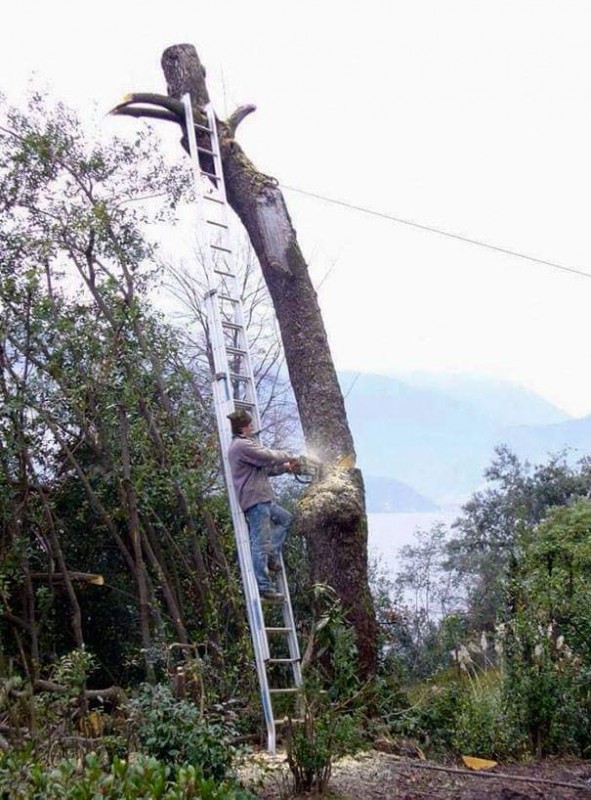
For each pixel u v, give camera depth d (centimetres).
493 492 2728
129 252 1009
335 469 946
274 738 723
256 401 841
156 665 981
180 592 1028
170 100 994
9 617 942
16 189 981
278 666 878
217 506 978
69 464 1022
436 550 2345
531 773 735
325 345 1016
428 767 705
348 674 667
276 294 1028
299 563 1048
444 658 1271
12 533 951
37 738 523
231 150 1038
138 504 999
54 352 948
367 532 927
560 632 895
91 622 1123
